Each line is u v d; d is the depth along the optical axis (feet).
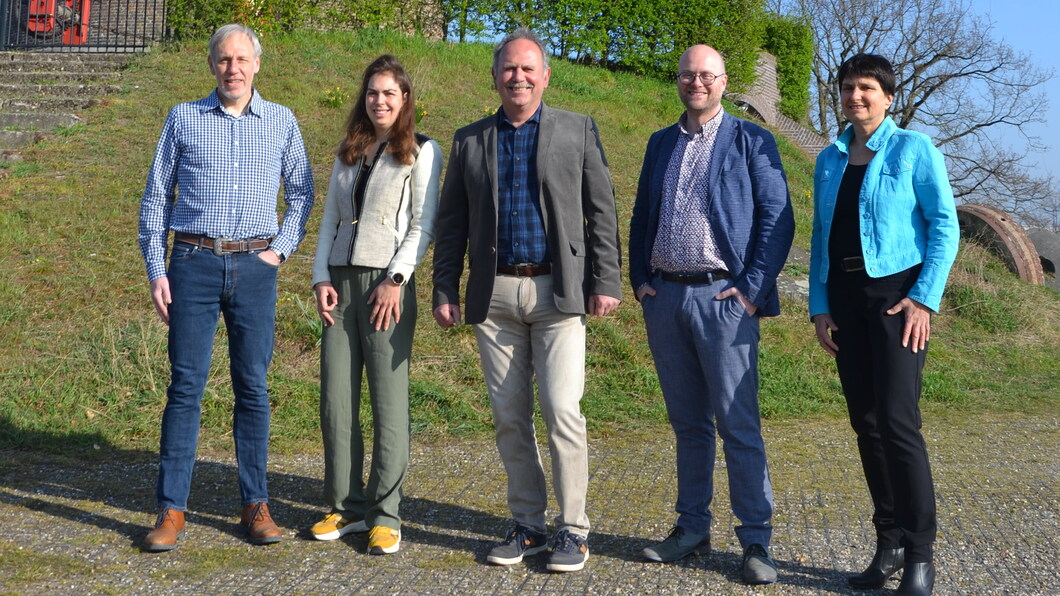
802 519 13.57
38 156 29.53
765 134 11.69
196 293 12.34
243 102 12.78
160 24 47.42
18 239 23.71
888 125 11.18
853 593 10.81
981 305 29.91
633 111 42.65
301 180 13.37
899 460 10.55
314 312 21.94
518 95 11.48
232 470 15.69
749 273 11.39
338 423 12.55
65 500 13.75
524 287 11.64
